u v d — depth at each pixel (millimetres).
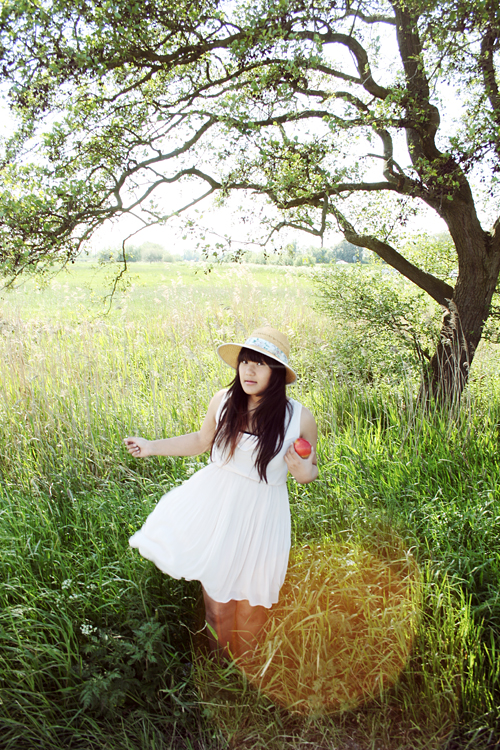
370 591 2578
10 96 4059
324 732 2086
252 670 2250
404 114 4578
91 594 2584
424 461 3779
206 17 4105
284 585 2582
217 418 2250
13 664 2262
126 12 3713
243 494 2160
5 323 6062
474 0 3723
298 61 3965
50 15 3512
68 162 4277
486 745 2055
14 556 2832
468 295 5227
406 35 4707
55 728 2080
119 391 5074
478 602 2607
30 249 4062
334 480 3584
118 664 2225
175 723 2100
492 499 3256
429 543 3016
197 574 2145
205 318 8672
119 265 5426
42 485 3713
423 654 2271
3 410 4699
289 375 2193
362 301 6086
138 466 4016
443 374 5188
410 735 2105
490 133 4023
